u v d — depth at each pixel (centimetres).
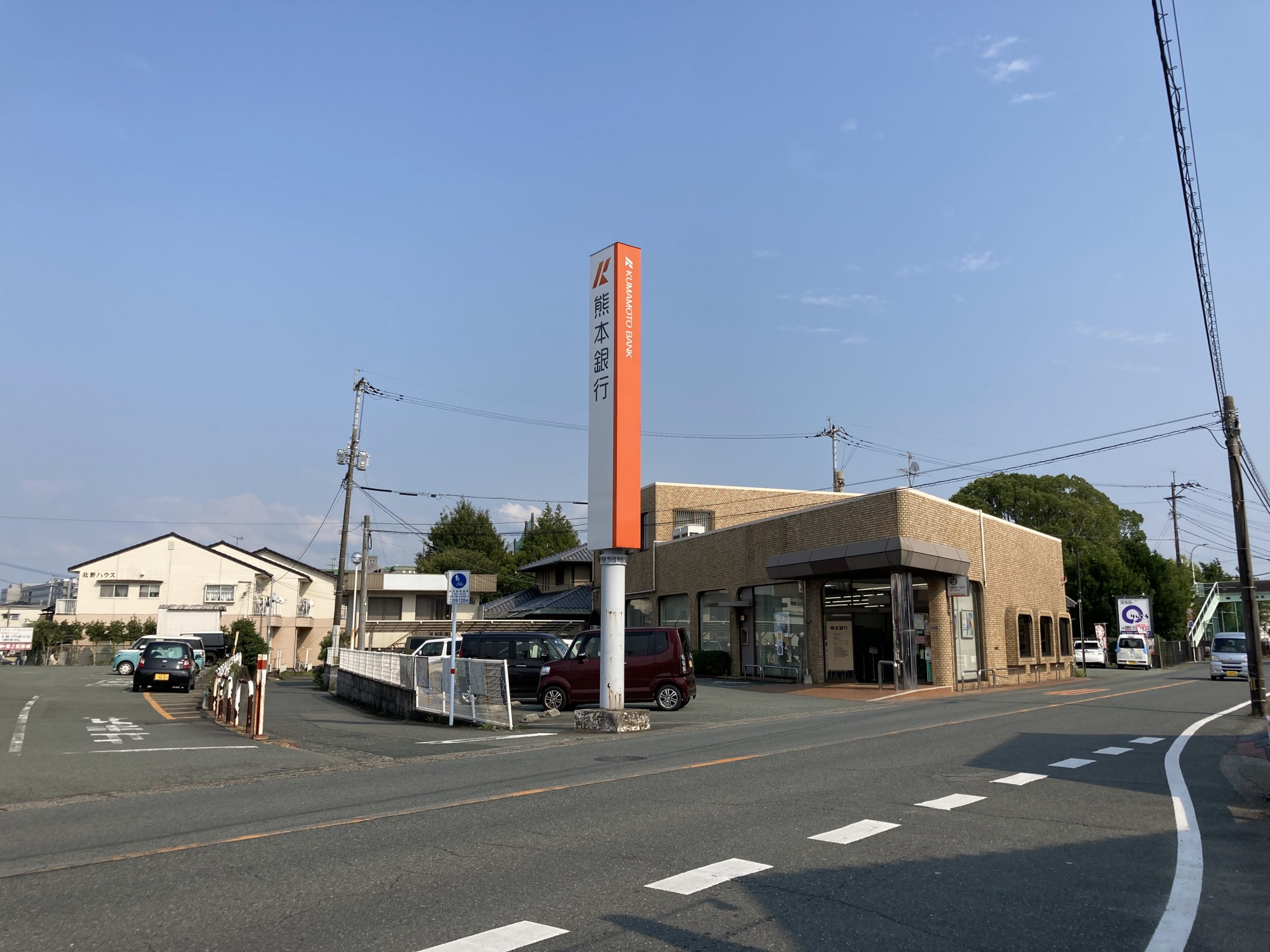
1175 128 1069
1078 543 6525
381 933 491
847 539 2889
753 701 2422
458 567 7406
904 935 491
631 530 1770
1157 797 917
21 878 607
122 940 482
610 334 1830
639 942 477
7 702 2469
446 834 732
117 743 1519
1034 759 1184
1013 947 475
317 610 7038
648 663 2105
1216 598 8025
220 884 589
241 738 1597
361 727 1803
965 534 3125
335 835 730
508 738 1555
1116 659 5875
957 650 2969
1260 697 1936
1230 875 623
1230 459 2098
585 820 784
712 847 683
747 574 3403
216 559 6212
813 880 592
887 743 1370
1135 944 483
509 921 509
